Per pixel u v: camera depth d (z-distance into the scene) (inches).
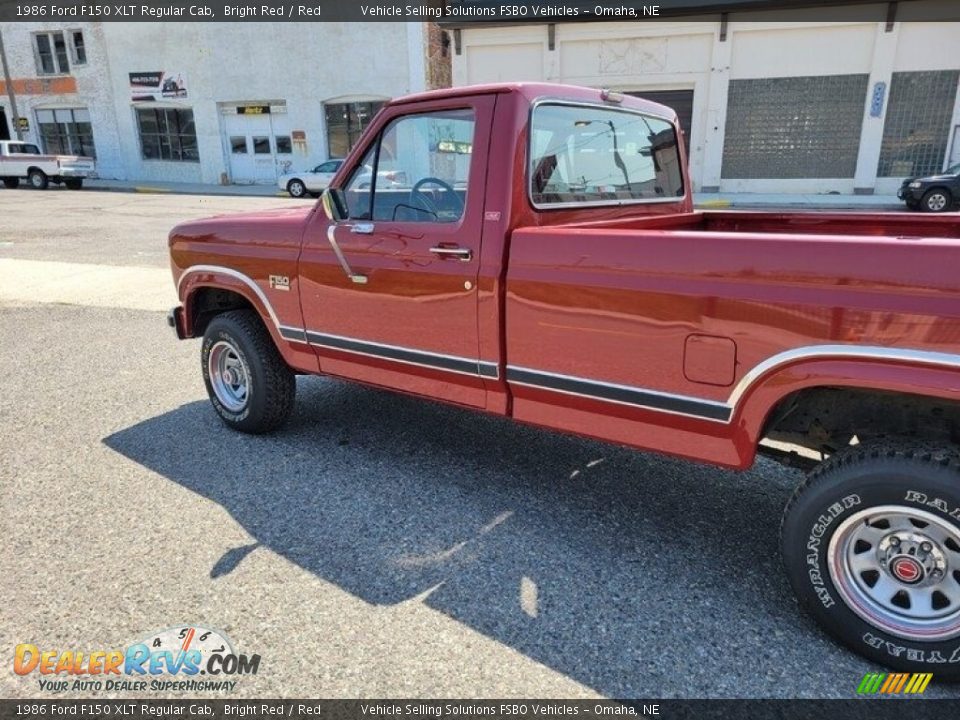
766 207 711.7
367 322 138.0
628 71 819.4
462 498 141.4
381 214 134.9
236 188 1068.5
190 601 109.5
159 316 297.4
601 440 114.5
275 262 151.4
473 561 119.9
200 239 167.3
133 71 1128.2
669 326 99.9
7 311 307.6
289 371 168.2
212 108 1104.2
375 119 131.8
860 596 94.0
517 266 114.2
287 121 1078.4
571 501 140.3
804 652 97.6
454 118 121.3
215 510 136.8
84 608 108.0
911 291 81.4
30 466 156.6
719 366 97.0
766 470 153.5
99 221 647.8
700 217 164.2
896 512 88.4
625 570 117.0
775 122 789.9
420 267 126.1
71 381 216.7
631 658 96.9
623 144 146.8
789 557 98.0
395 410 188.9
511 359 118.6
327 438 170.7
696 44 788.0
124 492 144.3
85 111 1190.3
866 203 712.4
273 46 1042.1
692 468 154.7
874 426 101.1
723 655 97.1
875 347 84.4
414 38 983.0
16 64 1202.0
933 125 741.9
